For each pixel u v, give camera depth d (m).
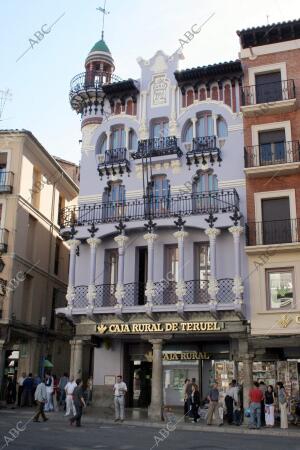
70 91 29.67
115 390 20.95
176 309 23.27
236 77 26.83
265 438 16.69
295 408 21.64
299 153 24.47
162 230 25.55
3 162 30.47
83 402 18.44
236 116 26.33
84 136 28.80
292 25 26.08
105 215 27.00
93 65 30.27
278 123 25.34
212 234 23.77
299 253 22.81
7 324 27.77
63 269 35.72
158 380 22.97
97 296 25.41
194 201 25.59
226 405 20.59
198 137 26.58
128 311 23.92
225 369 24.88
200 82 27.25
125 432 16.81
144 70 28.50
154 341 23.69
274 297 23.02
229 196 24.84
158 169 26.83
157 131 27.83
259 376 23.98
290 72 26.03
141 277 25.86
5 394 28.36
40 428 17.00
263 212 24.64
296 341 22.30
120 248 24.98
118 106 28.72
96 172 28.00
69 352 35.72
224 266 24.23
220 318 23.25
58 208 35.56
